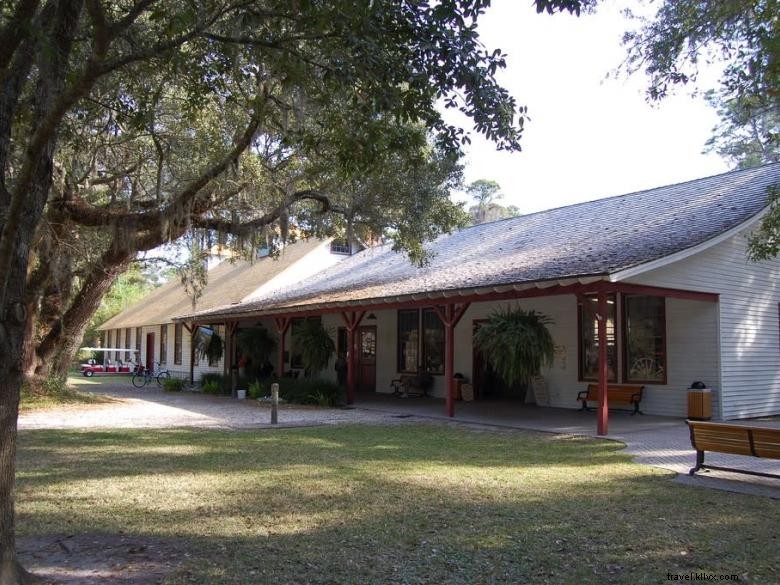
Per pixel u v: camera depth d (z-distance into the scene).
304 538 5.38
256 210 16.70
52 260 15.50
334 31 6.49
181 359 32.97
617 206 18.61
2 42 4.52
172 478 7.74
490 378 19.36
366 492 7.03
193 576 4.50
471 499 6.73
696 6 9.35
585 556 4.95
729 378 14.12
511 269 14.23
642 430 12.34
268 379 21.69
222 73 8.88
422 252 17.27
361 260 26.08
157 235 15.73
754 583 4.40
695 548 5.12
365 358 22.78
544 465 8.75
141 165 16.02
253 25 6.88
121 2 9.26
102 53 4.80
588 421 13.74
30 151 4.02
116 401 19.03
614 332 15.70
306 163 14.75
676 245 12.31
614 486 7.39
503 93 6.59
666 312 14.88
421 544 5.23
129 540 5.33
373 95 6.99
